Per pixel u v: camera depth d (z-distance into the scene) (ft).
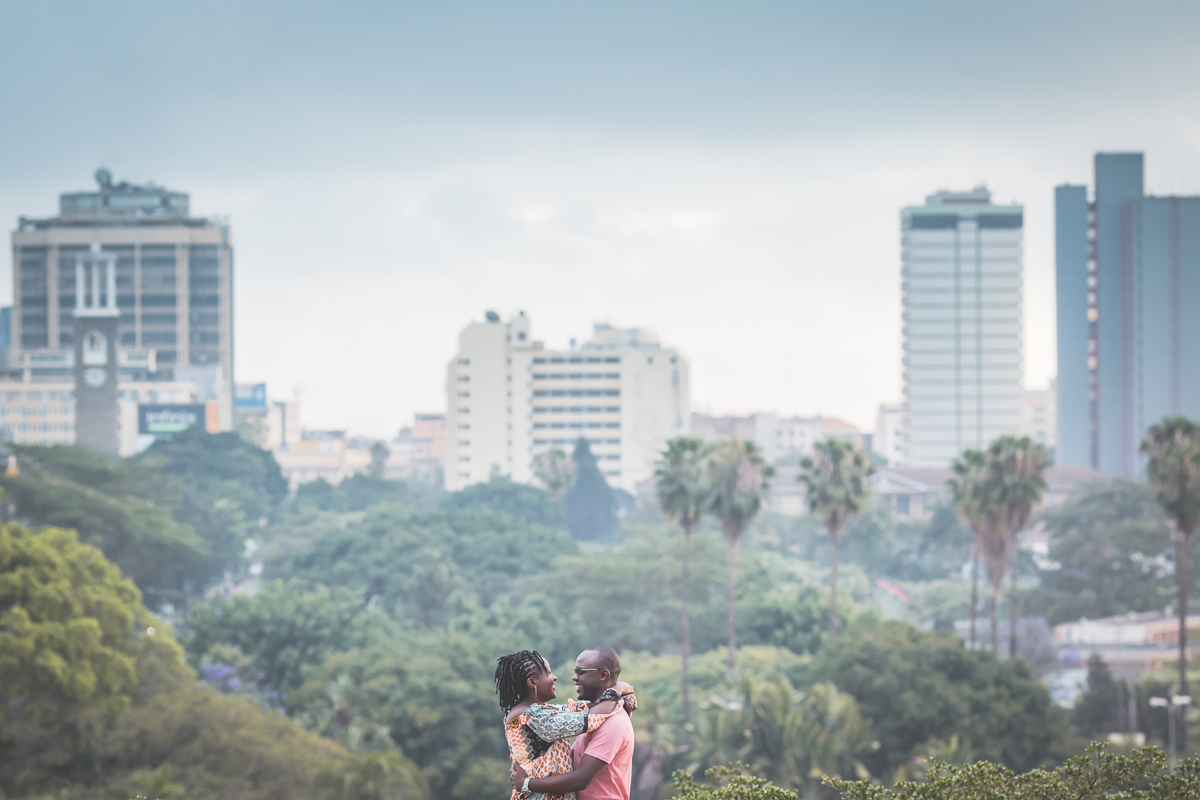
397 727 188.85
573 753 23.31
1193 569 339.16
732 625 228.43
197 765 142.41
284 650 238.07
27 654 138.92
